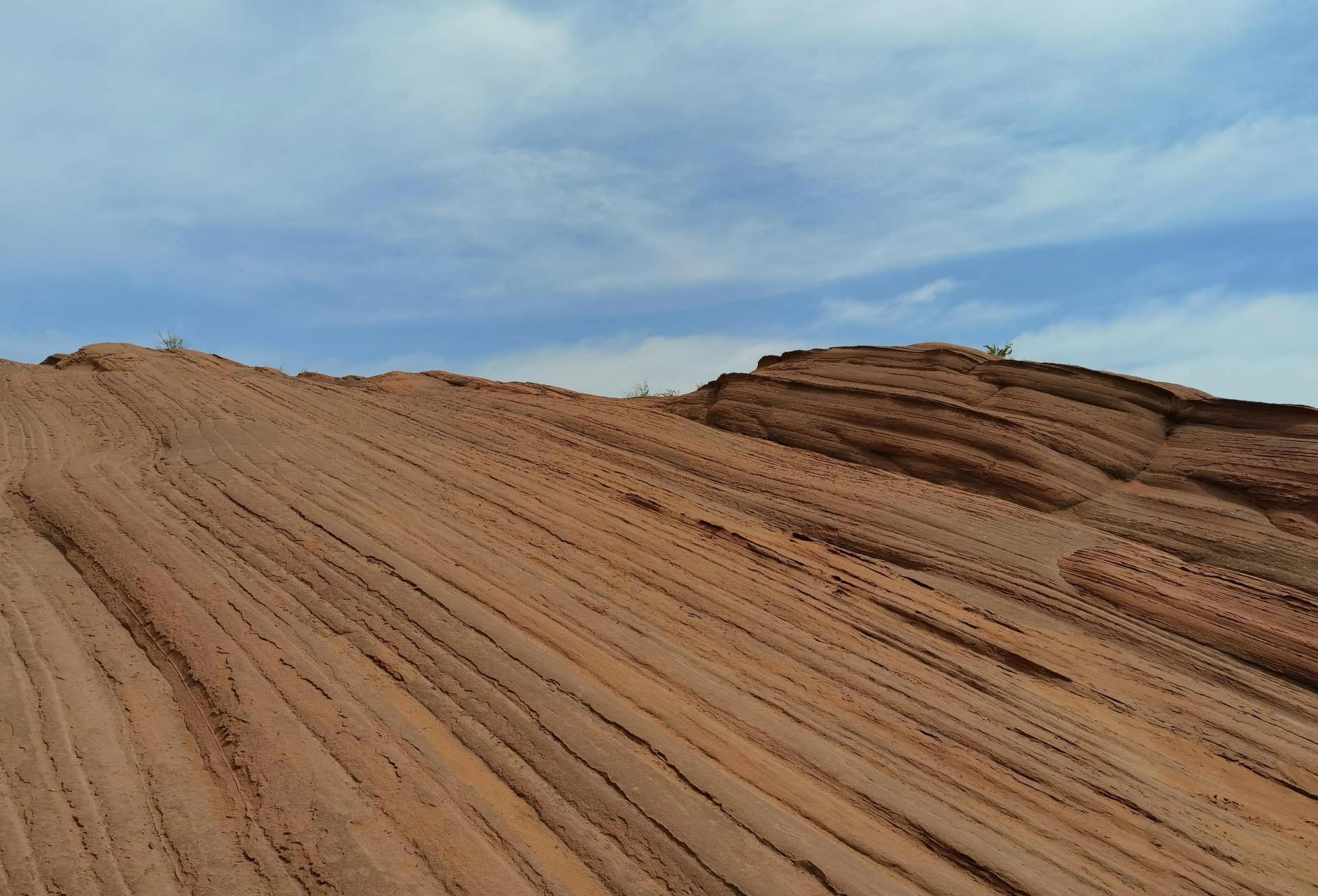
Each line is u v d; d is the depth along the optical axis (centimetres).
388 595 691
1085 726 706
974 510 1177
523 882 415
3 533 777
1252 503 1167
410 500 959
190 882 394
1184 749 707
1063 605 942
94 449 1135
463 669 596
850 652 761
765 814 490
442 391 1856
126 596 657
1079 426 1355
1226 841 582
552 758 511
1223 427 1323
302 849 415
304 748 489
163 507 852
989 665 794
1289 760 712
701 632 749
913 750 621
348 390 1647
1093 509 1213
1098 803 598
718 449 1440
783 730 603
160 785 455
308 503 888
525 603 729
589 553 888
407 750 503
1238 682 831
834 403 1557
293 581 704
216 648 583
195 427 1178
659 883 428
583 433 1480
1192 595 950
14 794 433
